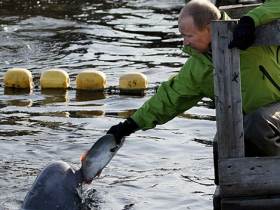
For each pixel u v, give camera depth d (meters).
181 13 9.61
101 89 18.20
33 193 10.65
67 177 10.70
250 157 9.35
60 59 21.05
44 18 26.22
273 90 9.74
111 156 10.40
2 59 21.02
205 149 13.79
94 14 27.17
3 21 25.62
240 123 9.30
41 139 14.36
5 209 11.09
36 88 18.47
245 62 9.63
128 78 18.09
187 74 9.80
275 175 9.38
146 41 23.06
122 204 11.35
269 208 9.32
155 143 14.12
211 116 15.78
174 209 11.18
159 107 9.95
